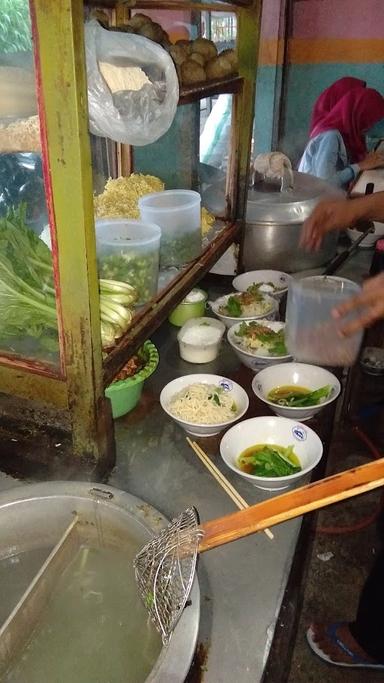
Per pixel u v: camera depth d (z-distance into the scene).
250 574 1.08
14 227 1.16
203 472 1.33
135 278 1.43
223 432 1.45
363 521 2.40
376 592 1.54
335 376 1.67
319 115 3.85
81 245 1.00
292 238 2.17
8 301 1.18
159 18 3.14
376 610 1.55
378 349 2.69
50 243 1.04
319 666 1.89
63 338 1.12
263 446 1.39
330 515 2.45
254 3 1.82
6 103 0.97
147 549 0.88
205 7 1.79
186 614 0.86
